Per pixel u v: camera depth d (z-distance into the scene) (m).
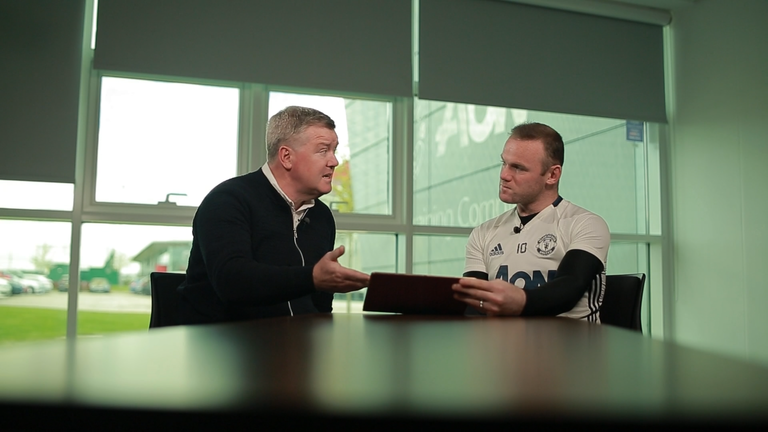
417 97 3.84
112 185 3.36
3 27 3.17
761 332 3.57
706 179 3.99
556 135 1.99
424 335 0.89
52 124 3.19
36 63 3.20
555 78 4.05
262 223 1.76
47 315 3.21
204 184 3.51
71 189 3.27
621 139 4.29
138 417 0.37
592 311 1.80
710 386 0.47
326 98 3.74
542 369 0.56
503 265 2.00
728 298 3.80
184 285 1.73
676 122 4.26
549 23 4.08
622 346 0.77
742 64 3.76
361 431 0.35
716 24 3.96
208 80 3.51
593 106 4.10
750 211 3.67
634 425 0.36
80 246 3.26
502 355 0.66
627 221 4.26
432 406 0.39
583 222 1.86
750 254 3.66
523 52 4.00
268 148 1.90
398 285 1.38
